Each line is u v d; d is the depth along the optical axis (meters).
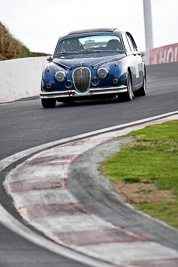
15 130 27.12
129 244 11.77
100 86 35.31
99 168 17.94
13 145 23.23
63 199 15.16
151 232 12.44
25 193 15.97
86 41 38.09
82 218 13.57
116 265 10.63
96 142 22.38
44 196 15.53
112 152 20.22
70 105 36.88
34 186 16.58
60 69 35.78
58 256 11.16
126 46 38.06
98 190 15.70
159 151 20.03
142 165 18.03
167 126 25.05
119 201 14.71
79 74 35.34
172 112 29.89
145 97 38.47
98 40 38.06
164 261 10.79
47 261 10.86
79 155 20.08
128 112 30.94
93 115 30.58
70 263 10.73
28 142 23.67
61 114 31.95
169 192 15.19
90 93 35.28
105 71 35.19
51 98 35.94
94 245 11.77
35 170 18.41
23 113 33.97
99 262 10.81
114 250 11.44
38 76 53.25
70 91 35.34
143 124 26.30
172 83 49.56
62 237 12.35
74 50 37.91
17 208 14.69
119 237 12.20
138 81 38.56
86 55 37.16
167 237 12.12
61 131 25.92
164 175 16.75
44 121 29.53
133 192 15.34
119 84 35.28
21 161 20.11
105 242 11.91
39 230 12.91
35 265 10.63
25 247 11.75
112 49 37.62
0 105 41.62
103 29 38.88
